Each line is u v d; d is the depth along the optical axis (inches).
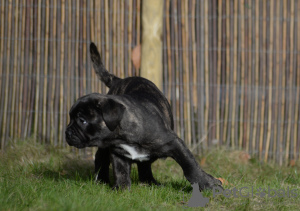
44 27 395.2
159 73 390.0
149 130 256.8
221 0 395.2
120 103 251.0
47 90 396.5
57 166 342.6
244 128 398.3
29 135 393.4
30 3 394.0
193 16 395.2
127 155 268.1
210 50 396.5
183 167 262.7
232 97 397.1
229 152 390.6
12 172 311.0
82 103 251.4
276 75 399.2
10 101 393.7
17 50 394.3
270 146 399.9
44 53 394.9
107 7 395.2
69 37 395.2
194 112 399.2
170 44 396.5
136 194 261.3
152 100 278.8
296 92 400.2
